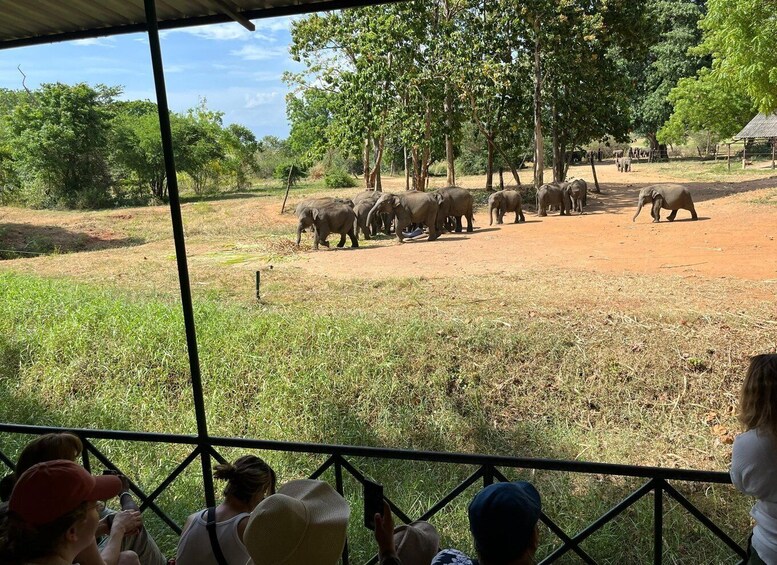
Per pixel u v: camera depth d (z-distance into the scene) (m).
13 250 24.88
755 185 34.50
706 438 7.70
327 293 13.61
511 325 10.28
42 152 39.41
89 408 9.23
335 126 35.38
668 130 53.19
